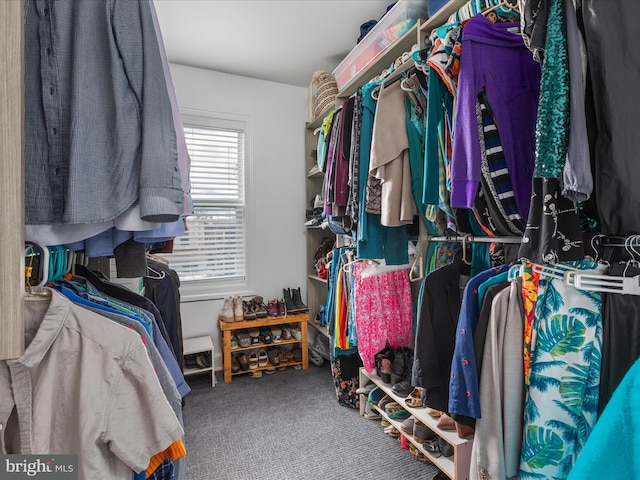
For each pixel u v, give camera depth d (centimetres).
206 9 204
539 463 92
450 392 108
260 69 285
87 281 104
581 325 92
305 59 267
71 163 66
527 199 104
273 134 310
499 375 101
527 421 96
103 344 69
